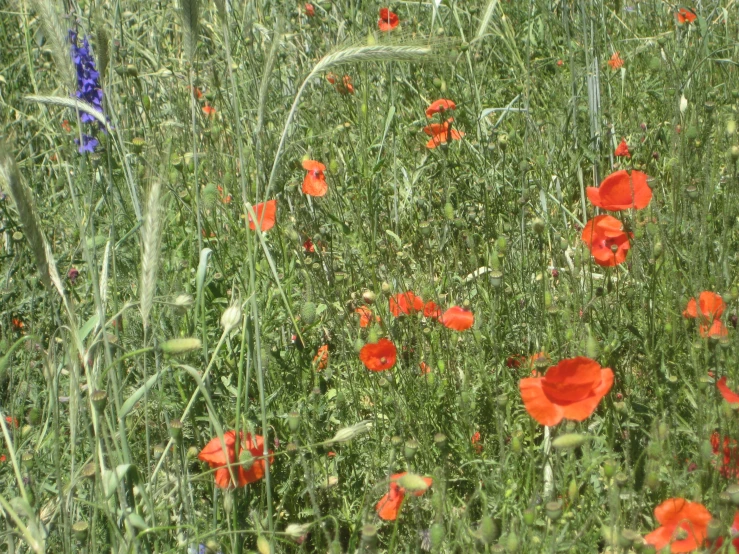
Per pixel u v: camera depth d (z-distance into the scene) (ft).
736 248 6.35
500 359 5.88
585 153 7.02
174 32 8.84
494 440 5.54
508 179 7.08
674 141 6.59
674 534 4.62
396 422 5.45
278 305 5.99
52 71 7.91
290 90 8.07
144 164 6.50
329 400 5.73
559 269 6.21
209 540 4.91
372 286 6.53
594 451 5.02
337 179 7.03
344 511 5.40
